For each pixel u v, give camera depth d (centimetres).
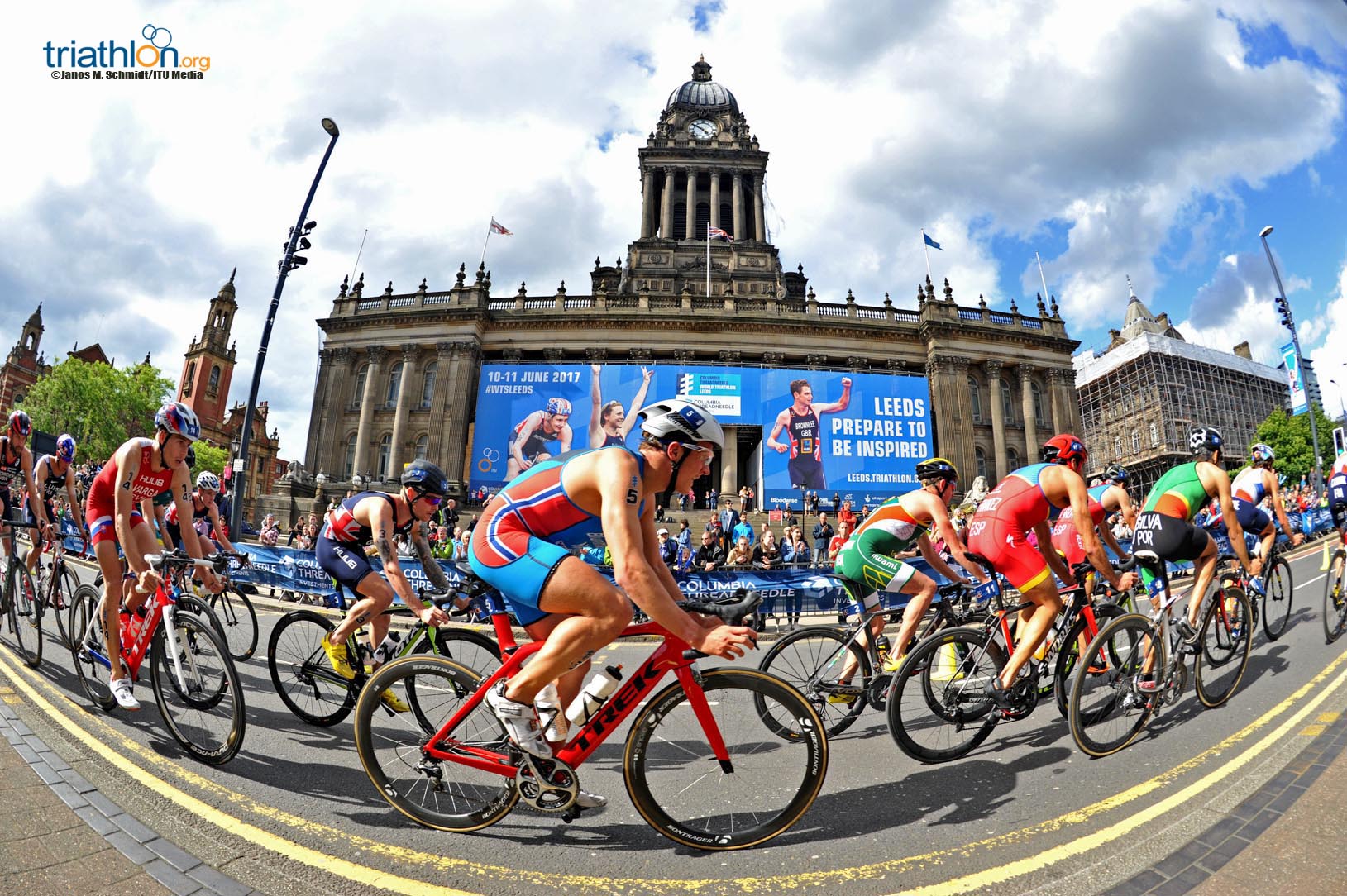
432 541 1609
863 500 3262
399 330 3881
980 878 241
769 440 3325
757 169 5522
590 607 254
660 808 272
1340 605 662
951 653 405
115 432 5769
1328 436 4941
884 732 457
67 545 1329
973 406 3959
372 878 242
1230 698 479
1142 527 525
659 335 3853
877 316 4022
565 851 273
